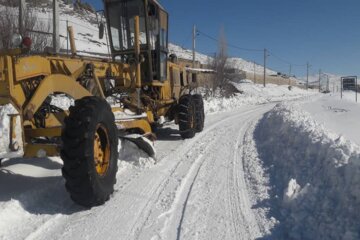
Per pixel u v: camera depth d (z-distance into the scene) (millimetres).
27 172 5152
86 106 4160
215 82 29812
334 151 4789
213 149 7668
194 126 9305
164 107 8891
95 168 4094
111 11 8070
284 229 3689
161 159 6664
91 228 3787
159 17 8227
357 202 3551
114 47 8203
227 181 5336
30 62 4367
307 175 4902
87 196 4055
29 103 4203
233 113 16328
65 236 3605
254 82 57625
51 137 4652
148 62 8000
